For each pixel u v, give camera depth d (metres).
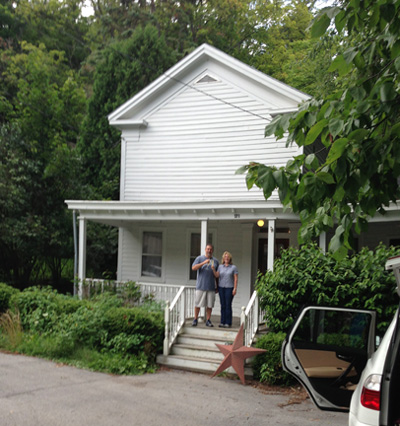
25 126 20.59
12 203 16.02
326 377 5.74
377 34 5.53
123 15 32.97
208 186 14.96
